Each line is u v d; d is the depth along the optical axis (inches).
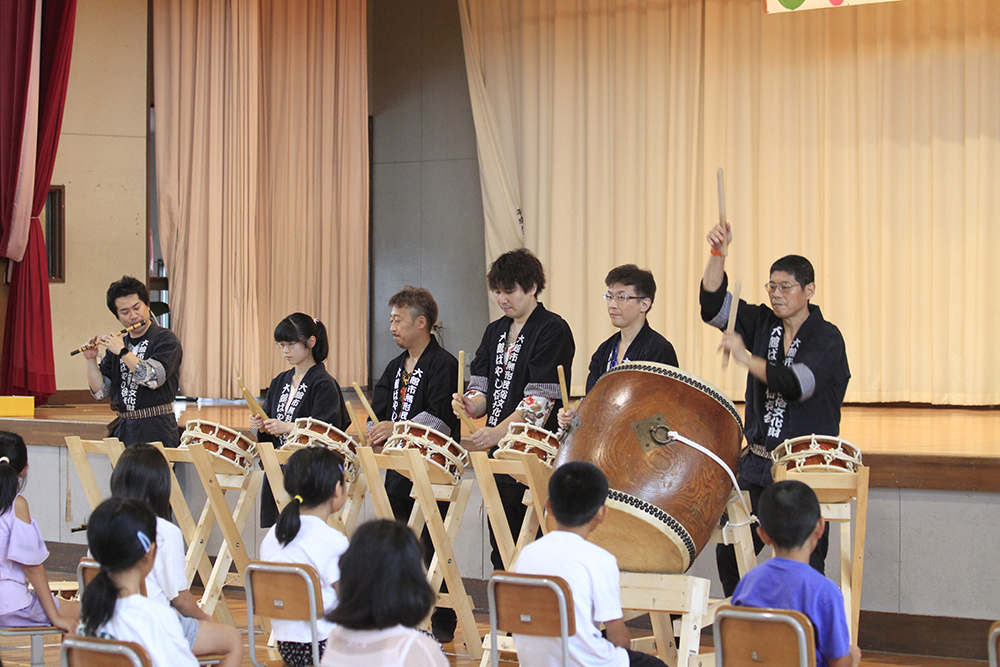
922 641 213.6
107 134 417.4
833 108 416.5
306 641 150.9
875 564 217.5
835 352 175.2
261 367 446.6
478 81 463.5
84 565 154.4
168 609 129.3
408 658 104.6
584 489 135.4
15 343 366.6
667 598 151.4
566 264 450.6
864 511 168.9
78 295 411.8
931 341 409.1
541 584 128.8
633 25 439.8
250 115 430.3
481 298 493.0
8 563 178.7
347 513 217.9
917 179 408.8
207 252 425.4
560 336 203.8
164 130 425.4
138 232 421.4
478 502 251.8
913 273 410.0
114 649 114.6
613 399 158.7
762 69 422.6
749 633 121.7
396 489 218.5
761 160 424.2
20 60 362.0
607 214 446.3
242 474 228.2
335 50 470.9
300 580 146.5
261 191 451.2
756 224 428.8
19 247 362.9
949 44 404.5
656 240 437.1
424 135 503.5
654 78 437.1
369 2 512.1
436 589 202.5
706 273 185.8
